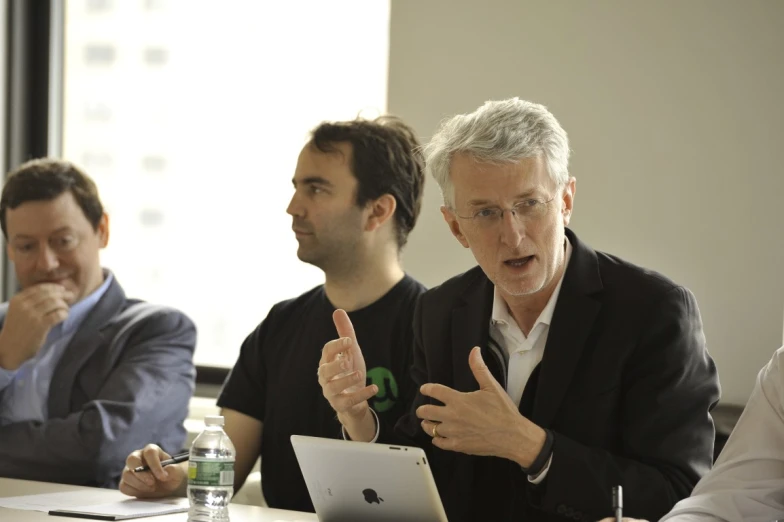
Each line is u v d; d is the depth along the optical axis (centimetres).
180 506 380
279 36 639
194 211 659
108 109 689
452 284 406
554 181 348
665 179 523
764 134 510
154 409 500
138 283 672
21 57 697
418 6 571
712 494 308
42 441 479
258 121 644
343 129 467
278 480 457
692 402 349
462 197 351
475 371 328
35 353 501
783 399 320
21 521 340
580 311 360
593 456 334
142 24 683
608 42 535
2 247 694
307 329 470
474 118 355
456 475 374
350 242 458
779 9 509
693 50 521
